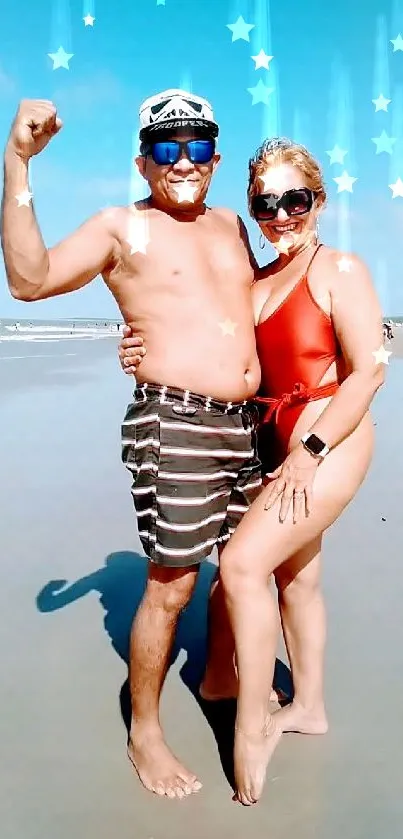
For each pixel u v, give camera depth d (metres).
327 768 2.54
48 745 2.68
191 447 2.48
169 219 2.60
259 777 2.36
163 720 2.88
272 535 2.36
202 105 2.52
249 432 2.63
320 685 2.73
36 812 2.35
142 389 2.54
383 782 2.46
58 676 3.10
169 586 2.57
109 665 3.19
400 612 3.57
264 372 2.63
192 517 2.50
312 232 2.62
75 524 4.91
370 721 2.77
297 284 2.51
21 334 33.34
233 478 2.63
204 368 2.48
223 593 2.63
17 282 2.30
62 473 6.20
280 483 2.40
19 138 2.15
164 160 2.49
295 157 2.54
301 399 2.52
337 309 2.42
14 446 7.18
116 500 5.46
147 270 2.50
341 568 4.10
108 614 3.64
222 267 2.61
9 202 2.20
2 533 4.71
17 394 10.78
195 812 2.36
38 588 3.92
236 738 2.38
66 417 8.89
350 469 2.45
